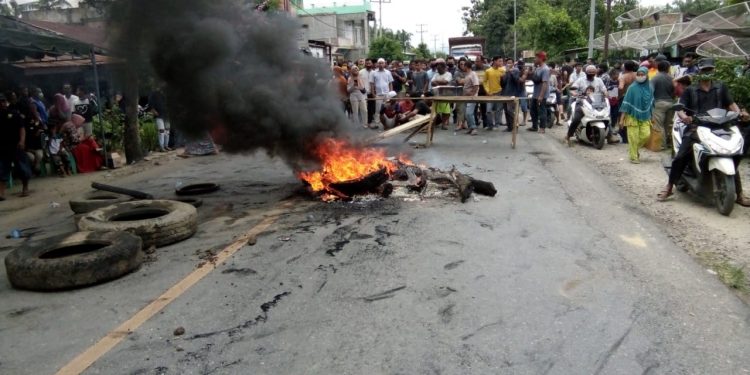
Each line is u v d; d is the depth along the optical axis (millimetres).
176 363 3178
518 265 4645
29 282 4336
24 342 3506
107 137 12594
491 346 3297
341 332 3510
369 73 14836
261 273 4590
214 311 3867
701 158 6266
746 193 7070
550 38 35781
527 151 11148
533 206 6629
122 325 3689
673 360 3117
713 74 10203
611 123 12695
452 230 5672
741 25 13969
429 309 3816
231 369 3098
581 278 4332
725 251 4965
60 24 11516
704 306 3801
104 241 4852
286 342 3395
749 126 8727
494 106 15273
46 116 11328
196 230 5887
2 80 12703
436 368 3062
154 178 9734
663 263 4637
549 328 3510
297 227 5918
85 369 3137
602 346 3277
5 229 6719
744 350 3221
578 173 8766
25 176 8797
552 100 16062
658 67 10625
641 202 6855
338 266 4703
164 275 4625
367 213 6406
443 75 15211
